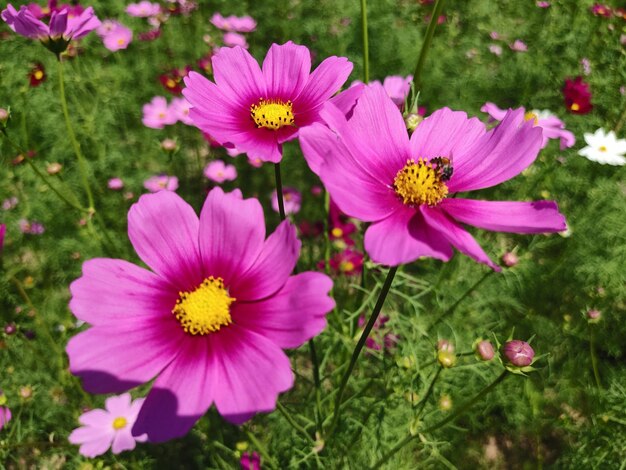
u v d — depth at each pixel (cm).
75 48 44
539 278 31
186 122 39
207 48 50
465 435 29
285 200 37
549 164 35
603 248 32
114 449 23
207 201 13
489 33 49
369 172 14
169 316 13
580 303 31
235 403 11
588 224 33
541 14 51
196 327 12
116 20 50
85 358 11
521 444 29
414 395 24
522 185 36
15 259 34
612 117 42
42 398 28
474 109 43
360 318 27
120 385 11
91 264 12
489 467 28
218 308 12
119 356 11
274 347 11
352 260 30
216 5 54
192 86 16
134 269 13
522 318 31
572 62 46
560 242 33
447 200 14
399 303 32
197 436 28
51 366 29
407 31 48
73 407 28
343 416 25
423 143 15
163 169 42
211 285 13
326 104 13
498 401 27
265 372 11
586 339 29
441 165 13
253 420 27
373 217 12
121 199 38
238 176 41
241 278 13
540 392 29
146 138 42
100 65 47
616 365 30
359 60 47
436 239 12
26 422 28
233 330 12
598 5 48
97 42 50
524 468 28
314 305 11
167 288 13
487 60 47
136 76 47
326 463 24
